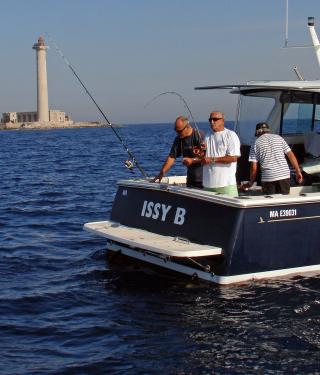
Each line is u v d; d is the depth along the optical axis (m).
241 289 7.01
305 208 7.29
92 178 20.73
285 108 8.63
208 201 7.18
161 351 5.56
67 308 6.71
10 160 32.12
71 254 9.05
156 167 24.62
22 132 122.44
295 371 5.16
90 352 5.58
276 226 7.12
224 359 5.39
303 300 6.70
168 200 7.70
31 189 17.45
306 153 8.56
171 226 7.61
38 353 5.57
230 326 6.08
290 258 7.29
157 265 7.82
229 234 6.95
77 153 37.81
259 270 7.12
